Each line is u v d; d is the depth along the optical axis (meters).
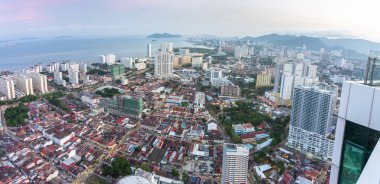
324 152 142.62
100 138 158.12
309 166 130.75
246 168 107.75
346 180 19.88
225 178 108.06
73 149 140.62
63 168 126.44
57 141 149.12
